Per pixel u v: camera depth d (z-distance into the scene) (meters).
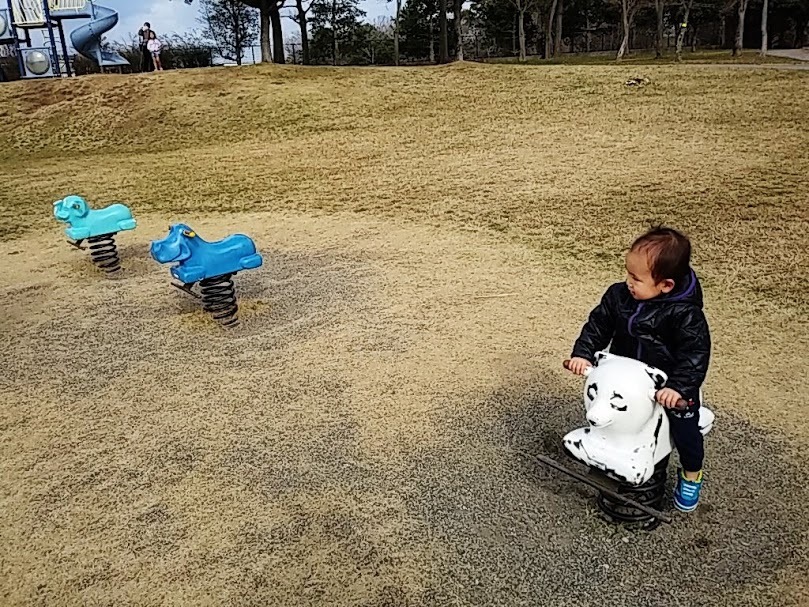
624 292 2.47
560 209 7.11
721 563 2.36
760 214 6.36
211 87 15.30
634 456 2.35
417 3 39.25
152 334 4.54
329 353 4.12
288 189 8.98
